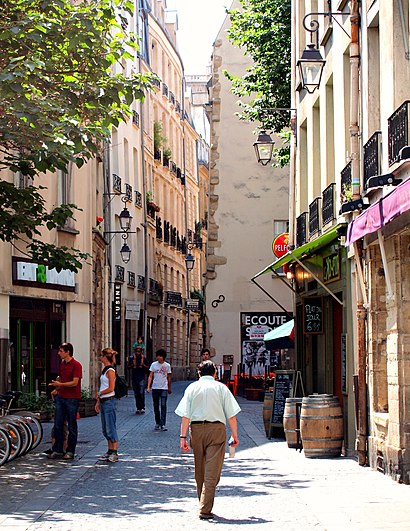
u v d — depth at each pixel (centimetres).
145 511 1161
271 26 2959
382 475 1501
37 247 1888
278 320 4050
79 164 1519
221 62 4156
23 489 1356
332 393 2147
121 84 1595
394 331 1459
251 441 2102
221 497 1271
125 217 4125
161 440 2116
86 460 1719
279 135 2889
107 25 1617
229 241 4081
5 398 1900
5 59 1515
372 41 1631
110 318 4150
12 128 1495
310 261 2273
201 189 8356
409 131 1325
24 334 2748
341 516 1102
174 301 6341
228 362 4038
